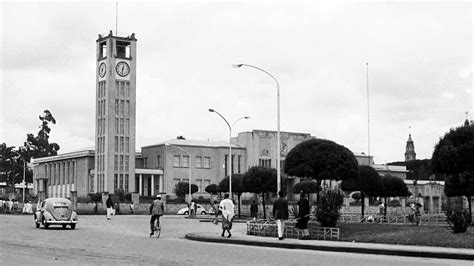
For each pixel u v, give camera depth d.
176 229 41.84
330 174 36.06
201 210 83.12
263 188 57.47
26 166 136.38
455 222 27.97
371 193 53.22
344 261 19.91
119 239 30.09
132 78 104.94
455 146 43.16
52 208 39.53
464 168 42.84
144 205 87.81
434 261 20.66
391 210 81.12
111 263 18.00
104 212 80.50
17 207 78.94
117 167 102.31
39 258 19.38
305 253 23.27
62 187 113.62
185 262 18.61
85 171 107.00
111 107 102.62
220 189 70.69
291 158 36.91
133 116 104.44
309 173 36.47
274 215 28.42
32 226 42.41
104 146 102.69
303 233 29.38
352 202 86.25
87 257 19.91
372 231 31.17
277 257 21.05
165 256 20.69
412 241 26.31
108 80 102.81
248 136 108.75
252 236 31.47
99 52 105.94
